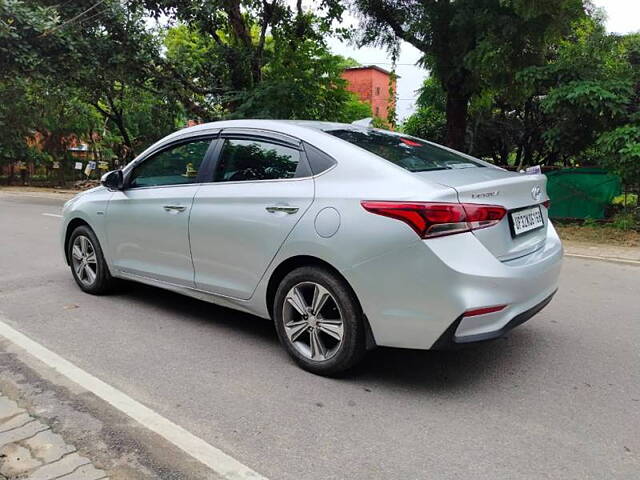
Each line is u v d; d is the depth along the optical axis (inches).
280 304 146.3
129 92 889.5
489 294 121.6
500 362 151.9
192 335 171.2
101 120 1097.4
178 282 175.3
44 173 1144.2
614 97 370.3
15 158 1050.1
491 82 442.3
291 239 139.9
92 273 213.5
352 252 128.3
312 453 105.7
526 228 141.3
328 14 579.5
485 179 136.5
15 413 120.0
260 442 109.5
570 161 485.4
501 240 130.0
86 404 124.6
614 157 368.8
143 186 189.3
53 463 100.8
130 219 189.0
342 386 135.9
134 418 118.3
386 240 123.6
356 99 1034.1
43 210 574.6
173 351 157.9
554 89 398.6
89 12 563.5
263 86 561.3
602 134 385.4
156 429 113.8
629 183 379.9
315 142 145.3
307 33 614.5
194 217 165.2
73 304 203.3
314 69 610.5
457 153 169.8
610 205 400.8
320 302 138.1
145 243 185.0
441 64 466.6
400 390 134.0
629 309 205.5
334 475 98.7
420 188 123.9
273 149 153.7
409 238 121.1
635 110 392.5
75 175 1103.6
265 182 151.2
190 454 104.7
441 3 441.4
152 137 1040.2
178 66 649.0
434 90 660.1
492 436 112.6
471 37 435.2
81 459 102.3
